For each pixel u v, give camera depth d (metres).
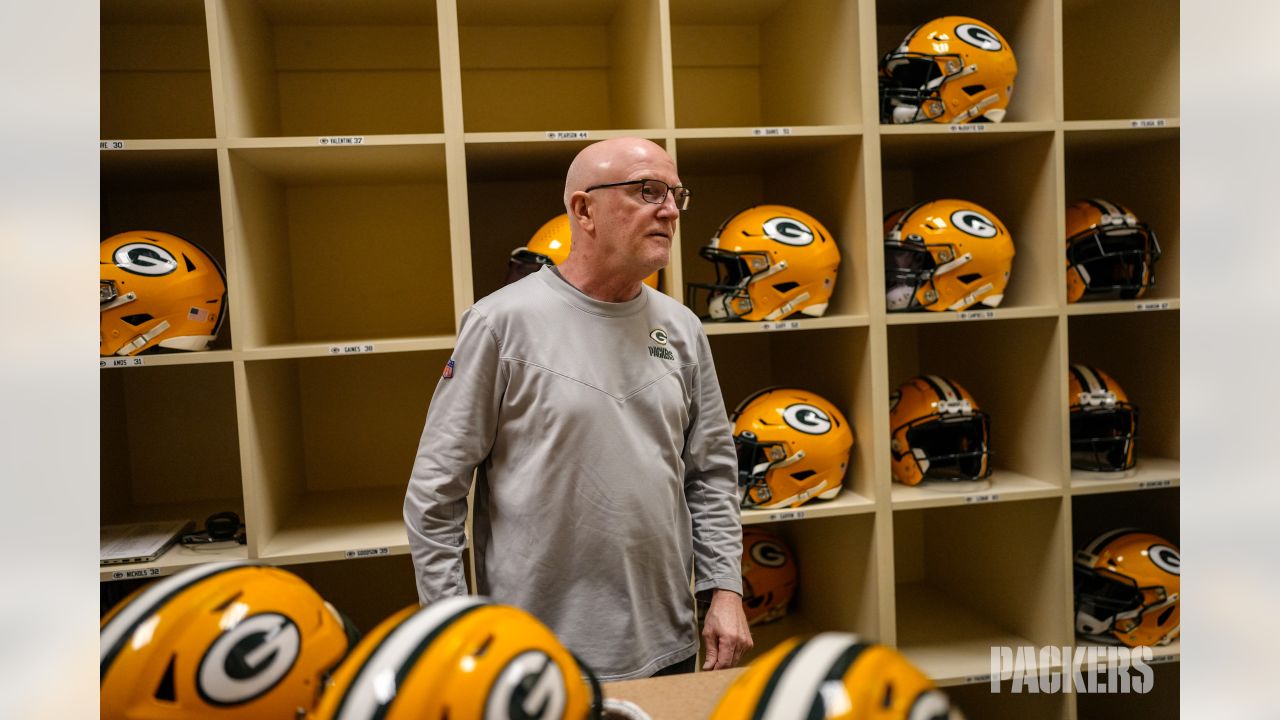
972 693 2.31
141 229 2.17
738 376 2.51
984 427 2.05
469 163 2.03
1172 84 2.11
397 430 2.34
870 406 1.95
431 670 0.60
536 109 2.32
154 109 2.15
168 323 1.72
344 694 0.60
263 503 1.81
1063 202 1.98
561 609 1.34
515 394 1.33
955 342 2.45
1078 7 2.38
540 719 0.60
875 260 1.92
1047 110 2.01
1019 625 2.19
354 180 2.18
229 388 2.24
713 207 2.45
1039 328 2.07
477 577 1.42
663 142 1.85
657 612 1.40
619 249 1.32
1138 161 2.31
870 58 1.89
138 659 0.64
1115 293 2.23
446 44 1.75
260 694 0.66
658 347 1.42
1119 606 2.06
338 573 2.33
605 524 1.33
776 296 1.93
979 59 1.96
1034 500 2.11
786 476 1.93
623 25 2.13
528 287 1.38
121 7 2.00
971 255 1.97
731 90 2.44
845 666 0.59
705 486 1.52
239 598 0.68
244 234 1.80
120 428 2.13
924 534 2.64
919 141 2.07
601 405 1.33
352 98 2.24
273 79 2.15
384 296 2.31
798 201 2.27
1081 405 2.09
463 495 1.34
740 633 1.40
